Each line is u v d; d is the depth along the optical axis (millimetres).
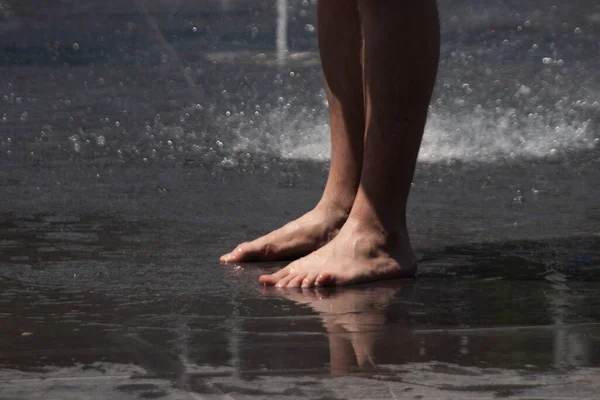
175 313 4496
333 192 6133
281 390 3318
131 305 4660
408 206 7508
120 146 10469
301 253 5988
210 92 14883
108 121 12141
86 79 16250
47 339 4012
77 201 7656
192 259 5812
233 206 7496
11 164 9367
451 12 30672
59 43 21750
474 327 4211
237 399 3234
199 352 3811
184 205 7535
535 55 19438
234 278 5367
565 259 5723
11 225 6750
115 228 6664
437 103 13523
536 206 7406
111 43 21938
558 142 10648
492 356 3727
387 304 4723
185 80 16250
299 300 4824
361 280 5285
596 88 14812
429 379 3434
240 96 14516
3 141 10672
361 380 3426
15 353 3805
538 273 5383
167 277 5328
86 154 9977
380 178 5441
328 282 5188
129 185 8352
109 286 5078
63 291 4949
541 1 34281
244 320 4367
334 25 5902
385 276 5355
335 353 3787
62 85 15492
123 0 33000
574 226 6672
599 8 31391
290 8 32812
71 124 11883
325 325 4273
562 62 18203
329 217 6090
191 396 3268
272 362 3660
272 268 5691
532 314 4453
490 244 6180
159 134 11289
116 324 4277
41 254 5852
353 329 4195
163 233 6535
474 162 9594
